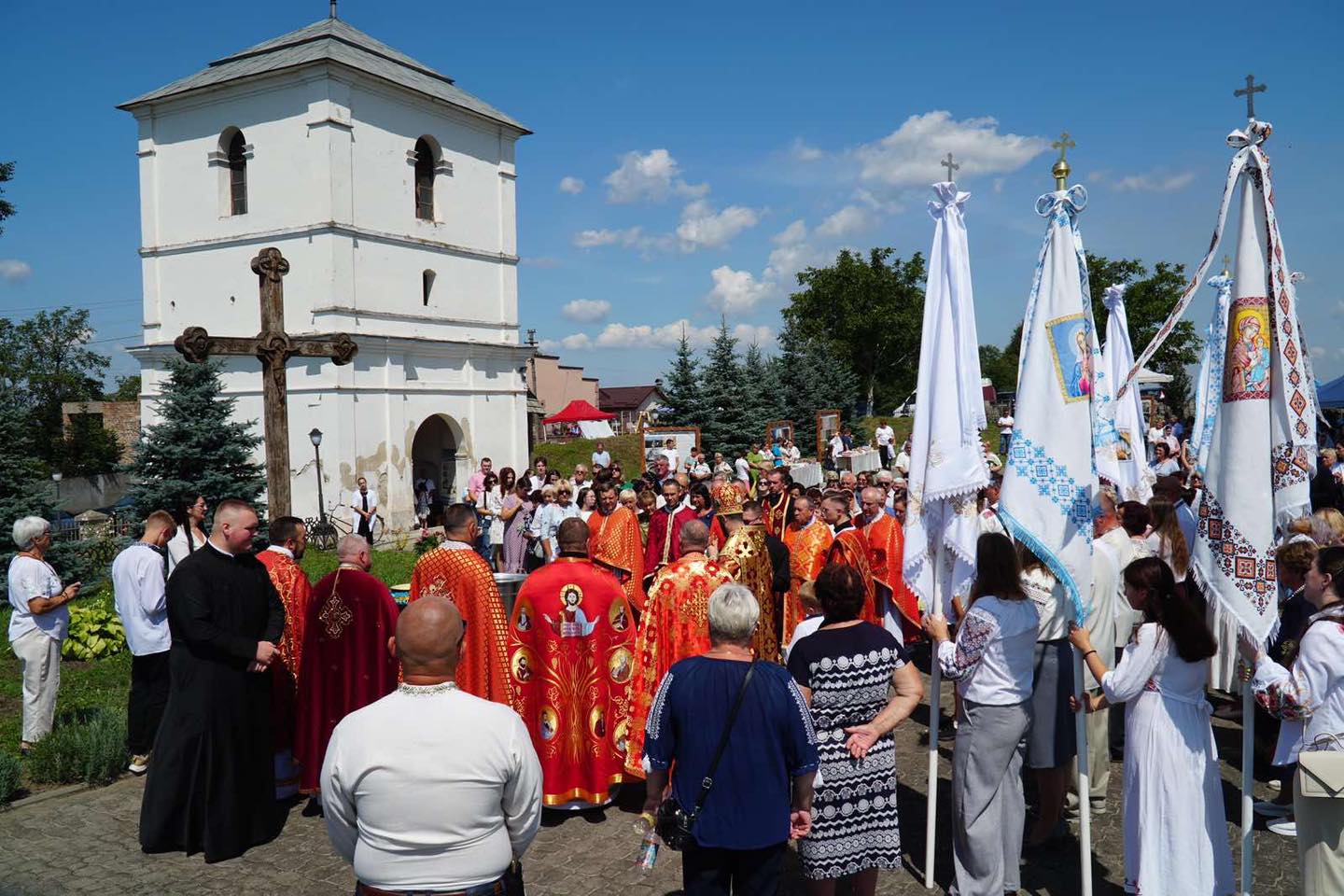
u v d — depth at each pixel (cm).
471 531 664
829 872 444
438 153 2720
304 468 2444
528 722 661
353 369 2430
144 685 735
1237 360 485
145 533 748
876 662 447
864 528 933
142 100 2586
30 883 552
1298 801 424
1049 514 512
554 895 535
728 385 3803
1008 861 498
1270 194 480
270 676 626
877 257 7000
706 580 644
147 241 2675
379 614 663
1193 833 458
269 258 990
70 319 6550
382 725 304
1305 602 593
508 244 2944
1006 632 478
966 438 552
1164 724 465
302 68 2356
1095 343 527
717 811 374
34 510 1588
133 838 617
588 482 1805
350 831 310
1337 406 2353
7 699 962
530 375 6462
